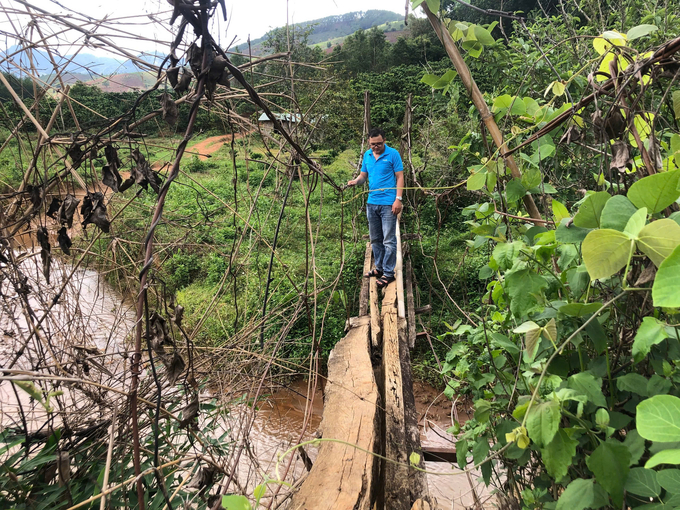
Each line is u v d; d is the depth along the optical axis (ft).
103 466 6.28
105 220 4.55
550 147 5.40
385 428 7.47
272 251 8.01
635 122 4.59
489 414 5.67
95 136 4.44
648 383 3.83
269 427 13.34
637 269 4.07
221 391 7.41
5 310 5.65
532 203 5.71
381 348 11.16
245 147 6.95
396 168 14.07
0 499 5.31
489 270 6.57
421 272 22.02
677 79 4.08
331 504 4.91
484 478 5.40
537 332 4.06
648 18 9.91
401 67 99.14
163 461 5.73
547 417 3.57
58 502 5.74
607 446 3.57
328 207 32.86
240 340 7.72
